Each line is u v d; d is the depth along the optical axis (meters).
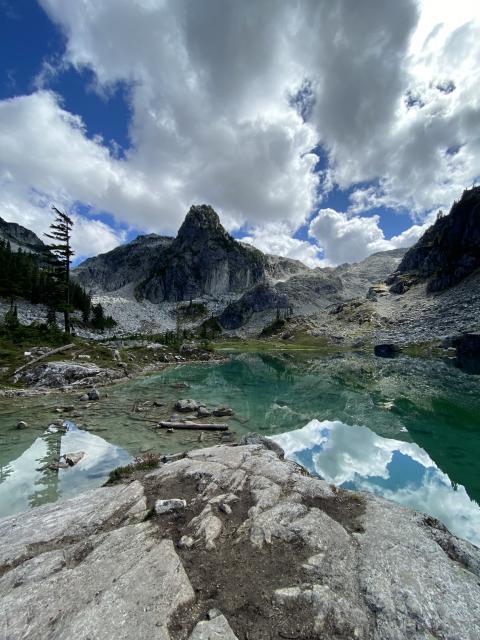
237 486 11.18
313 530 8.54
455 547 8.40
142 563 7.17
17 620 5.71
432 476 18.81
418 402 36.75
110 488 11.97
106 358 50.72
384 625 5.84
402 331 131.00
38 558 7.65
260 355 108.81
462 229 166.38
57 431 23.05
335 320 187.50
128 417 27.02
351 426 28.33
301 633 5.64
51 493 14.63
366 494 11.33
